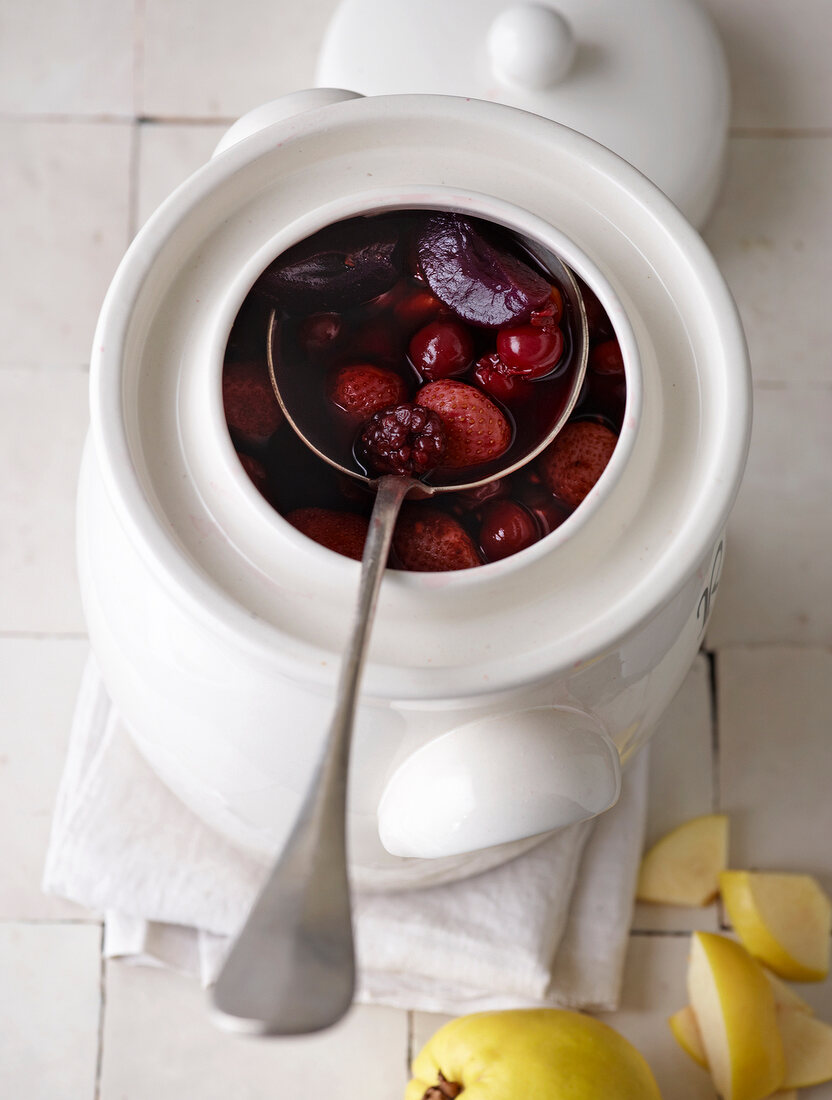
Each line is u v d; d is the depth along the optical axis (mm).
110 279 736
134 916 582
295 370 405
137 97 764
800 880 622
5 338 723
